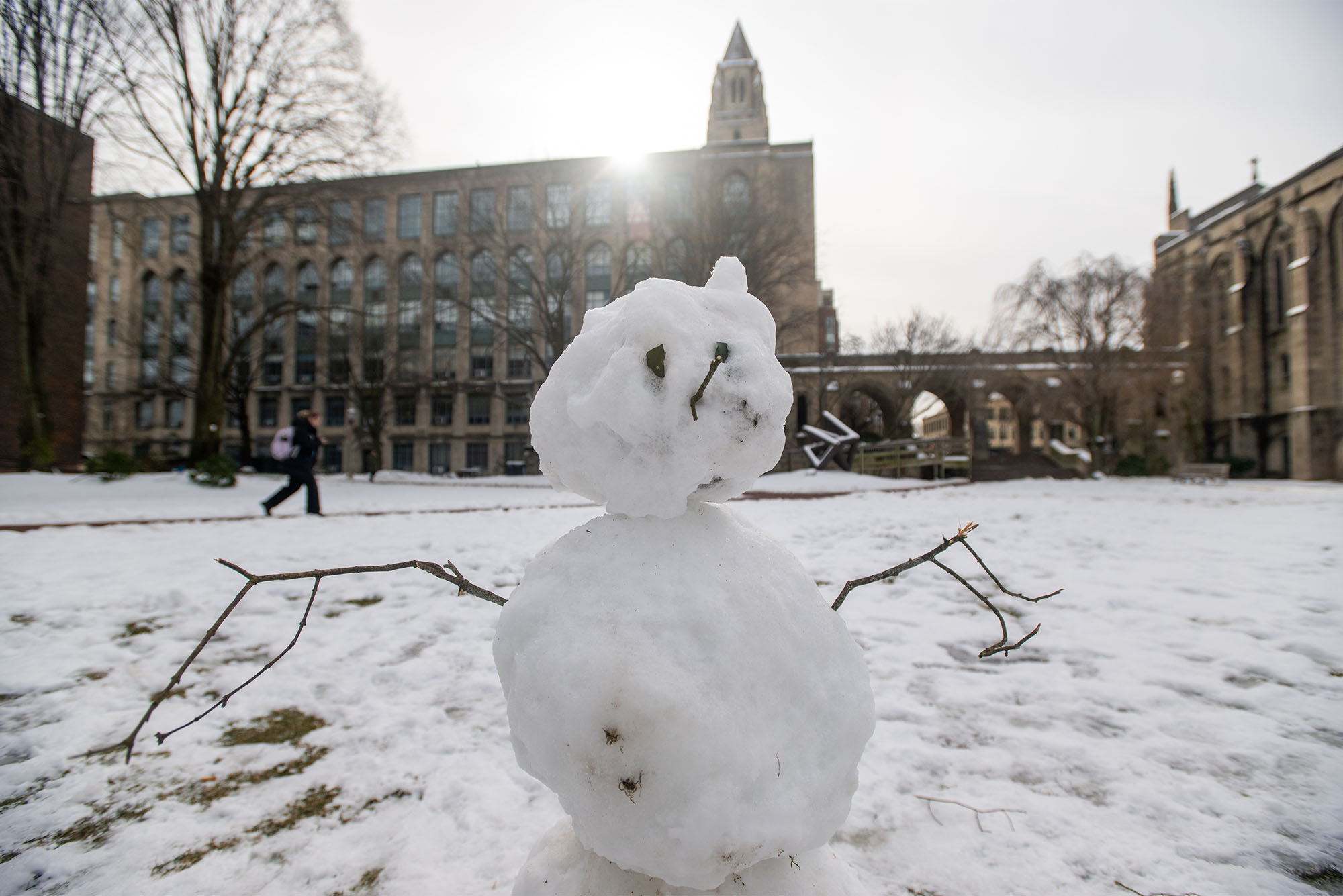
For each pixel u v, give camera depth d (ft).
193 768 7.21
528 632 3.34
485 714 8.59
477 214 80.53
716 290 3.96
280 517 29.89
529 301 90.12
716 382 3.43
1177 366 103.96
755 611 3.31
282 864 5.58
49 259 57.00
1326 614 13.08
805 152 134.31
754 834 2.98
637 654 2.99
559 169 80.59
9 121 52.95
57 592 14.70
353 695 9.23
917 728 8.13
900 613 13.41
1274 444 116.98
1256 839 5.85
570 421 3.66
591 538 3.62
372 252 133.39
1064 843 5.80
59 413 68.23
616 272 118.73
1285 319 114.11
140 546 21.04
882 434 121.80
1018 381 116.67
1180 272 133.59
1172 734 7.95
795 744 3.28
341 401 137.08
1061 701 8.94
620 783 2.93
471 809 6.30
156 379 135.95
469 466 133.49
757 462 3.60
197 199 61.26
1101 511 34.01
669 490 3.49
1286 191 112.16
